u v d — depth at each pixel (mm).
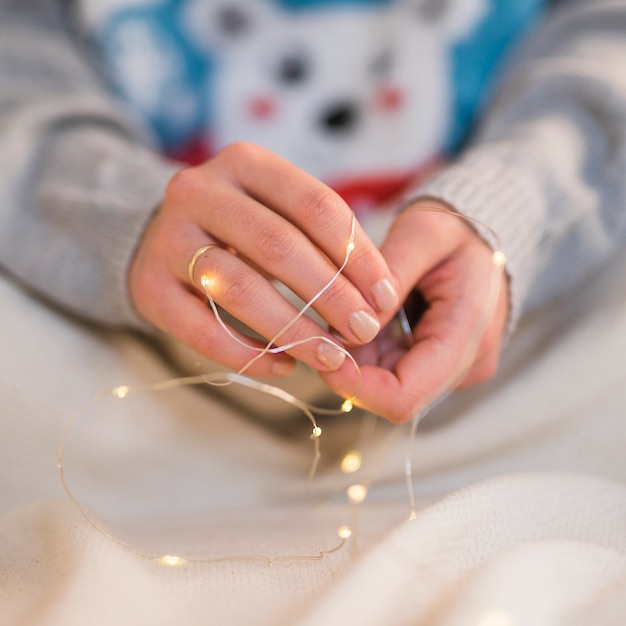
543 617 333
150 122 674
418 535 380
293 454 527
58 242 518
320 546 419
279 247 411
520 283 479
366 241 417
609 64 566
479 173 488
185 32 650
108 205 504
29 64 634
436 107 663
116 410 501
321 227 416
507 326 478
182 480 510
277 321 414
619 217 521
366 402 430
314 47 649
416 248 436
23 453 479
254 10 644
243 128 666
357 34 648
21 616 364
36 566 396
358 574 358
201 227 437
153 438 505
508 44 667
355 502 445
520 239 476
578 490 415
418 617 345
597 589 352
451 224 450
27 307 515
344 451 531
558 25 643
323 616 342
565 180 510
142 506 502
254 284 414
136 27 650
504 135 549
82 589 360
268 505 510
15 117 575
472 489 411
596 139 539
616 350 499
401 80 657
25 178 548
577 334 510
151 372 521
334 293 409
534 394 497
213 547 426
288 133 664
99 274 503
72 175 540
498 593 335
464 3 646
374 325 410
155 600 365
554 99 568
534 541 375
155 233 457
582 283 538
